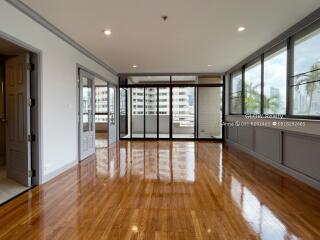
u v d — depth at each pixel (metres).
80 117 5.05
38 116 3.45
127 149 6.73
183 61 6.36
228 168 4.54
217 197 3.03
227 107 8.11
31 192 3.18
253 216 2.49
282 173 4.16
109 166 4.68
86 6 3.06
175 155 5.84
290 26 3.82
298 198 2.99
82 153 5.21
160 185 3.51
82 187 3.40
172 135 8.87
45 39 3.60
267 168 4.53
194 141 8.35
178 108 8.76
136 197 3.02
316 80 3.49
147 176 3.98
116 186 3.45
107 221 2.38
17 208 2.67
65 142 4.30
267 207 2.72
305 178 3.56
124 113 9.03
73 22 3.59
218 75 8.25
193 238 2.08
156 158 5.47
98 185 3.49
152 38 4.36
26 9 3.05
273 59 4.80
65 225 2.29
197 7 3.11
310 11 3.28
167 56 5.76
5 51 3.36
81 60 5.04
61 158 4.15
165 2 2.97
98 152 6.24
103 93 9.77
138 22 3.60
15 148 3.64
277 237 2.10
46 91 3.63
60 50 4.07
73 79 4.63
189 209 2.67
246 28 3.88
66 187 3.39
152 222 2.36
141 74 8.23
